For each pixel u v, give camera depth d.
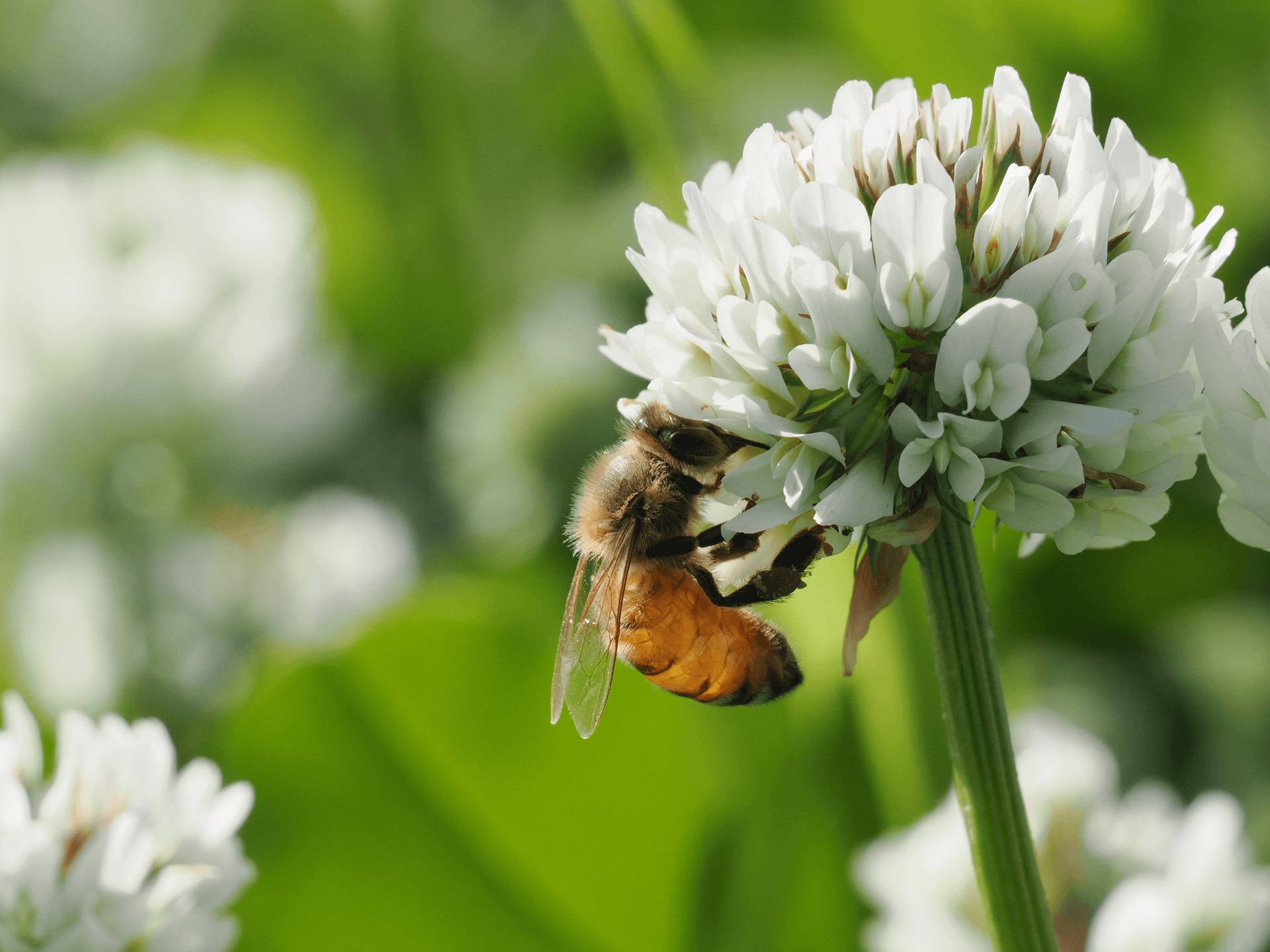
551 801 0.18
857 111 0.15
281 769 0.18
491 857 0.18
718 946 0.18
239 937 0.18
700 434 0.16
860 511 0.15
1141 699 0.20
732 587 0.16
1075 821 0.17
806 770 0.18
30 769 0.16
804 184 0.15
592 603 0.16
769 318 0.15
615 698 0.18
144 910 0.15
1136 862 0.17
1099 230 0.14
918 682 0.18
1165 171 0.15
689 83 0.18
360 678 0.18
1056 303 0.14
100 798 0.16
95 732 0.16
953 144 0.15
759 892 0.18
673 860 0.18
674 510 0.16
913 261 0.15
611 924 0.18
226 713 0.19
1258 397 0.15
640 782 0.18
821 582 0.18
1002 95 0.15
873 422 0.15
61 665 0.20
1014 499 0.15
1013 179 0.14
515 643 0.18
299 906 0.18
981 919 0.17
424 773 0.18
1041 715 0.19
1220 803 0.17
